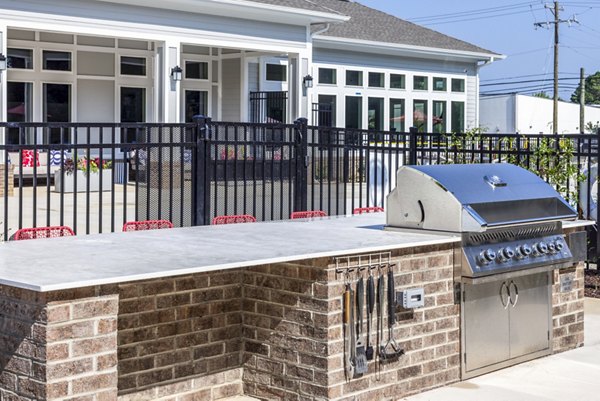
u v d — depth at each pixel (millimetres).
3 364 4148
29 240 5477
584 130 41094
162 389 5086
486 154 11695
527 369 6164
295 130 9047
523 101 36938
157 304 5035
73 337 3973
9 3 13961
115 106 18984
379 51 23047
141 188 9781
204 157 8133
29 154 17219
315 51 21516
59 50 17953
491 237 5836
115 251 4934
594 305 8625
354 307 5070
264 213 9023
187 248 5082
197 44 16828
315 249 5004
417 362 5500
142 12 15734
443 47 24375
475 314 5875
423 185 5828
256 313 5344
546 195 6258
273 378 5254
